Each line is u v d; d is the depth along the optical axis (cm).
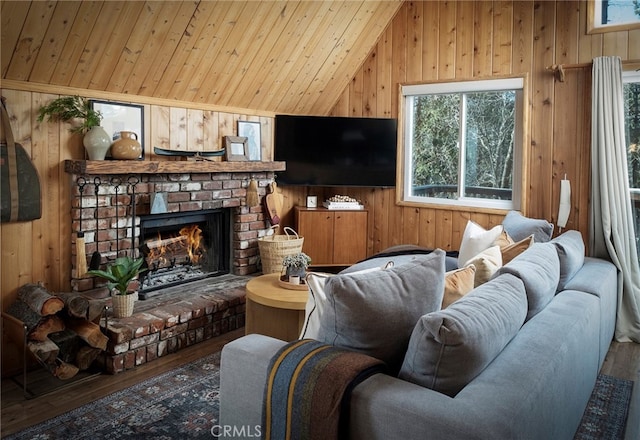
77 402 288
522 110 470
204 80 429
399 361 193
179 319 365
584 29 430
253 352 195
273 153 533
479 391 161
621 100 405
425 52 517
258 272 504
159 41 367
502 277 229
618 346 390
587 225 438
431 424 148
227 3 375
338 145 542
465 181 515
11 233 328
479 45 484
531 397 163
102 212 369
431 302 198
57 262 354
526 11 457
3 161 317
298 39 455
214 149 465
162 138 419
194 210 442
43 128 341
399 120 541
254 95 486
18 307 317
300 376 172
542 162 457
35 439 249
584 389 251
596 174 416
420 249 479
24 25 298
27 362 334
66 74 343
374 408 158
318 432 165
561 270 313
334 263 551
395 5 516
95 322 328
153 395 296
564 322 233
